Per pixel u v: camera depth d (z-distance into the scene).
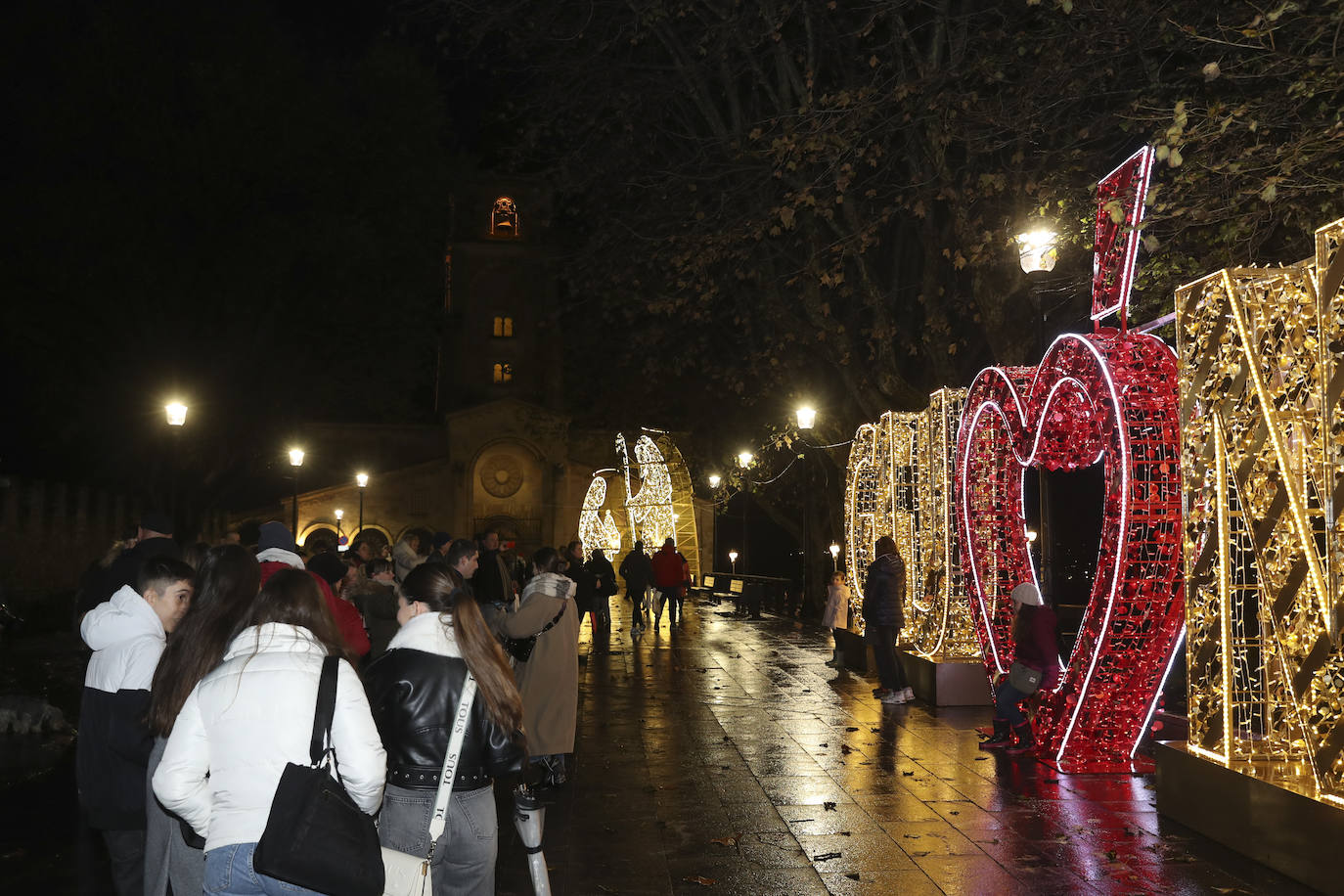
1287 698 6.82
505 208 62.84
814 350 23.91
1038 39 12.98
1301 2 8.10
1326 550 6.27
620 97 21.00
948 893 6.13
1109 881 6.31
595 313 37.09
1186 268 11.52
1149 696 9.30
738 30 18.52
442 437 60.97
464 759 4.57
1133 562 8.80
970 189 17.11
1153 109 10.05
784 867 6.65
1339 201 9.52
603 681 16.05
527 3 19.73
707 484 53.78
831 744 10.73
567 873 6.58
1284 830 6.38
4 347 32.34
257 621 3.84
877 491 16.95
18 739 10.91
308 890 3.50
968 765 9.68
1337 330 6.28
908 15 17.94
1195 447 7.61
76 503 28.39
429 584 4.72
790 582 36.34
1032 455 10.46
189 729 3.62
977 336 23.19
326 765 3.63
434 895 4.66
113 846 5.55
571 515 59.19
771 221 19.00
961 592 13.68
